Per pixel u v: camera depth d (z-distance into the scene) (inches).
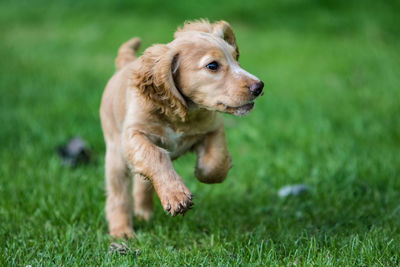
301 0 766.5
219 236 204.4
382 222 213.6
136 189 236.4
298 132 340.2
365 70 502.0
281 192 254.8
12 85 454.6
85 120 364.5
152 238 208.7
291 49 604.1
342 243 192.2
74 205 235.6
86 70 516.7
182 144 201.6
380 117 366.0
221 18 729.0
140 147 186.7
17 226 213.9
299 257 181.0
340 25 702.5
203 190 262.8
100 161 297.0
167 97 184.5
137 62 193.8
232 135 341.1
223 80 182.2
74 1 820.0
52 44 623.5
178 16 738.8
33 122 351.6
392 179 259.0
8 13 785.6
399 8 751.1
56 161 288.0
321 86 458.9
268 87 458.0
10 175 269.3
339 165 281.4
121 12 768.3
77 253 184.4
